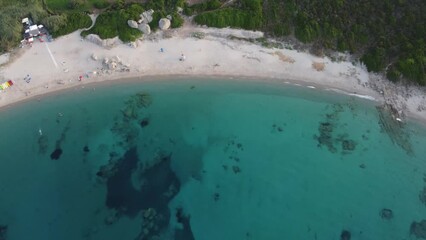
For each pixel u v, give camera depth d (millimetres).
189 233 42906
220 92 51719
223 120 50031
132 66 52500
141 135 49125
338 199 44812
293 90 51812
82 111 50406
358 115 50125
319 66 52812
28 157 47688
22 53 53031
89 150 48125
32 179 46281
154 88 51781
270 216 43875
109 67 52156
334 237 42656
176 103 51031
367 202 44656
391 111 50219
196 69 52656
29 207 44500
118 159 47531
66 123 49688
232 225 43375
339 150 47875
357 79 52094
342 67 52719
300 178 46188
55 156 47750
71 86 51500
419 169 46625
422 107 50250
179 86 51906
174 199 45000
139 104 50844
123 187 45719
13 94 50844
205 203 44750
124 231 42938
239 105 50875
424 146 48156
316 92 51656
